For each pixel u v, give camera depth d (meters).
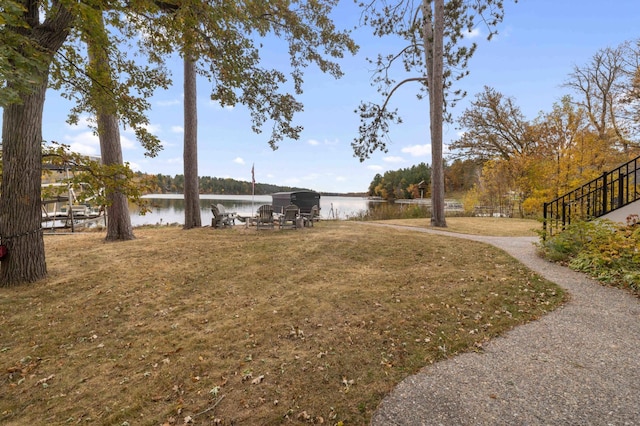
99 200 7.00
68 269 6.87
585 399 2.57
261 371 3.32
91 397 3.06
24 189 6.00
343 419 2.56
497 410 2.51
